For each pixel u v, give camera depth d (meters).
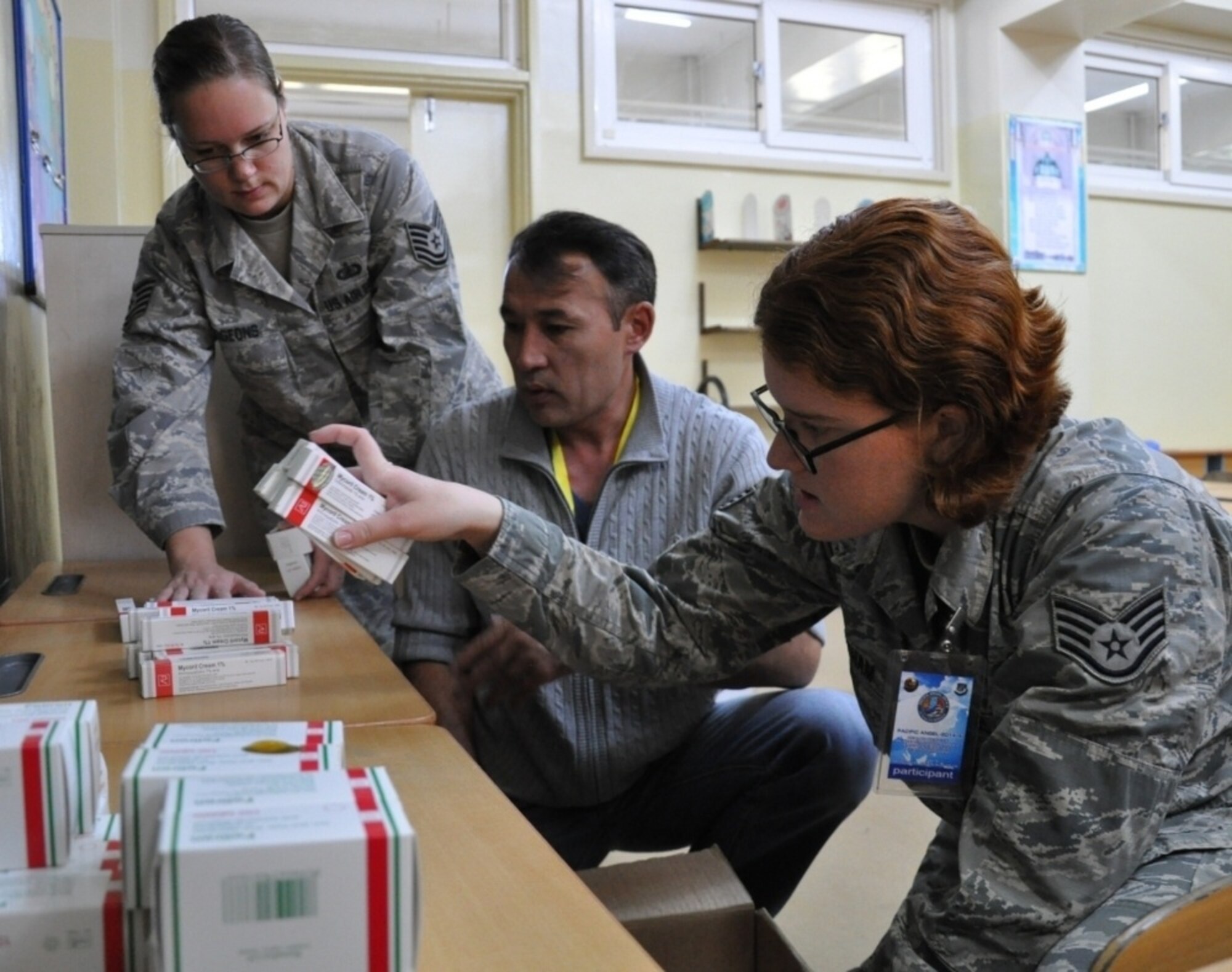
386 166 1.72
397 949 0.41
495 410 1.55
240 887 0.40
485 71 4.38
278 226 1.68
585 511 1.50
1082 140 5.31
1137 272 5.87
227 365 1.84
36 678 1.09
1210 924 0.63
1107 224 5.79
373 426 1.72
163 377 1.63
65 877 0.48
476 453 1.51
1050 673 0.79
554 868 0.67
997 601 0.88
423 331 1.71
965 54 5.27
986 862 0.76
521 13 4.45
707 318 4.80
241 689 1.05
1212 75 5.98
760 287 0.90
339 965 0.41
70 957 0.45
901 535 0.96
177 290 1.67
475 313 4.47
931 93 5.28
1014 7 5.01
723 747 1.56
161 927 0.40
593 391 1.43
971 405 0.80
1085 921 0.74
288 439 1.92
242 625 1.07
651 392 1.52
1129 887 0.76
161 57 1.46
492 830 0.72
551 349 1.40
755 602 1.09
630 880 1.20
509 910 0.61
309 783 0.47
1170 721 0.75
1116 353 5.84
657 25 4.78
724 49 4.91
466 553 1.10
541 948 0.57
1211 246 6.03
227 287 1.68
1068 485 0.84
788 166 4.95
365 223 1.70
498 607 1.08
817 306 0.80
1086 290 5.41
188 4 3.98
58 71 3.37
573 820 1.58
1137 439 0.89
